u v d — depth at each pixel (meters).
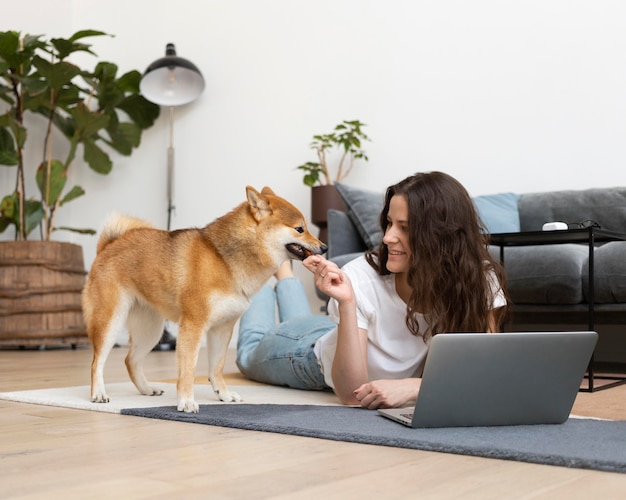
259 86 4.94
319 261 1.69
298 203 4.76
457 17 4.25
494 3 4.14
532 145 4.00
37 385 2.46
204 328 1.83
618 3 3.80
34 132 5.36
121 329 1.98
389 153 4.43
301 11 4.80
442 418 1.41
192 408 1.72
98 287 1.97
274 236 1.87
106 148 5.50
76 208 5.59
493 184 4.11
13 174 5.21
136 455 1.23
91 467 1.13
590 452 1.16
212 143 5.10
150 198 5.32
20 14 5.30
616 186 3.76
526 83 4.03
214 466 1.13
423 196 1.65
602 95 3.82
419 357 1.81
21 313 4.43
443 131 4.27
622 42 3.78
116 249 1.99
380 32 4.51
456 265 1.65
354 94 4.58
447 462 1.15
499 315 1.82
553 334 1.38
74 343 4.62
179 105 5.18
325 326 2.27
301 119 4.77
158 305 1.92
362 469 1.10
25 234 4.68
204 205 5.11
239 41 5.03
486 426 1.44
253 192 1.85
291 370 2.22
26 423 1.60
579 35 3.90
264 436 1.41
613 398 2.08
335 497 0.94
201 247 1.86
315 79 4.73
